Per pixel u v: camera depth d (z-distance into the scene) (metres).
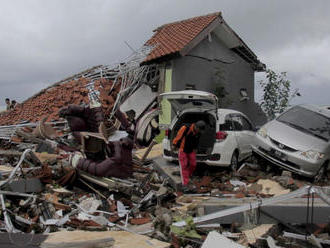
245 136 10.99
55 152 9.90
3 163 9.77
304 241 5.55
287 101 20.47
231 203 6.76
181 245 5.15
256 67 20.42
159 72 16.14
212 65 17.64
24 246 4.48
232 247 4.63
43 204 6.37
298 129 10.49
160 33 18.55
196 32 16.11
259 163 10.71
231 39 17.89
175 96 9.77
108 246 4.69
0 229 5.30
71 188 7.68
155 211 6.69
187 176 8.49
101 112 8.99
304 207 6.03
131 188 7.51
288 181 8.91
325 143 9.91
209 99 9.39
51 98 17.69
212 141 9.95
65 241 4.71
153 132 14.61
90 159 7.96
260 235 5.55
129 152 8.34
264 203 5.95
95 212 6.55
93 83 17.11
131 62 16.64
